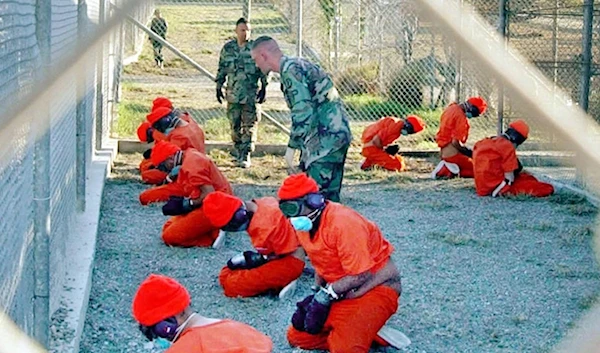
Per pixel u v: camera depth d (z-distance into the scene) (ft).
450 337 20.76
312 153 26.21
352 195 36.70
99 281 24.30
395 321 21.74
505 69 13.75
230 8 105.40
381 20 52.21
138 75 76.59
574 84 35.53
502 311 22.62
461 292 24.13
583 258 27.63
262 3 76.64
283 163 43.21
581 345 12.21
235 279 23.07
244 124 41.65
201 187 27.63
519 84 14.11
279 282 22.95
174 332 12.42
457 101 44.32
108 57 43.98
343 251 18.25
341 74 53.01
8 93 12.06
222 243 28.22
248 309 22.40
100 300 22.75
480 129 47.32
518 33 42.01
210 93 66.85
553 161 40.11
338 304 18.84
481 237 30.17
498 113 39.27
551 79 35.27
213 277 25.13
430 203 35.32
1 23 11.37
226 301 23.02
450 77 50.78
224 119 52.24
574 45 41.86
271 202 23.04
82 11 24.00
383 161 41.73
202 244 28.27
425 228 31.42
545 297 23.72
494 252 28.30
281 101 61.57
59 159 20.39
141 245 28.25
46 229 15.20
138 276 24.98
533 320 21.88
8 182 12.35
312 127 26.14
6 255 12.45
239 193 36.32
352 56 53.42
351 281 18.44
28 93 12.62
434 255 27.89
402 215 33.37
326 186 26.18
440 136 40.50
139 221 31.42
